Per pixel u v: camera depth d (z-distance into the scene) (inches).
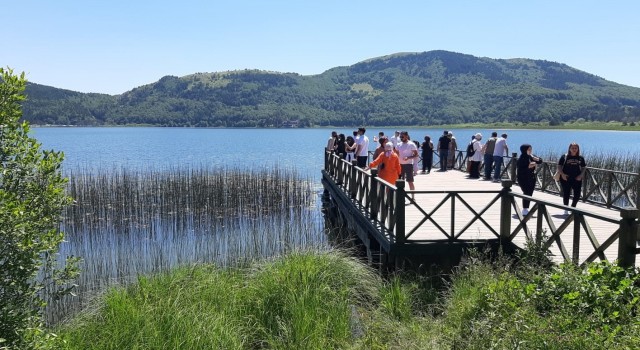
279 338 301.4
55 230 212.4
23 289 203.0
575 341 196.7
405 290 340.5
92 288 450.9
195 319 290.8
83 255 610.2
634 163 1040.2
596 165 992.9
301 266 360.8
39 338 207.9
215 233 713.6
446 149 890.7
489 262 338.6
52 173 210.8
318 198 1099.9
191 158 2406.5
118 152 2810.0
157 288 336.8
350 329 309.7
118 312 302.7
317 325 302.2
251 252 548.4
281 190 987.9
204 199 884.0
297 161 2225.6
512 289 255.8
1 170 195.5
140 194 943.7
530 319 217.9
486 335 224.1
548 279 256.5
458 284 323.0
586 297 231.0
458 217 471.5
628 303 221.1
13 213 187.2
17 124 205.3
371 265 437.7
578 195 459.2
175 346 270.7
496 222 444.5
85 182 910.4
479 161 782.5
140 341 277.0
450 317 277.9
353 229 579.5
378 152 616.1
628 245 250.2
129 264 547.2
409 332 283.0
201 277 361.1
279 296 333.1
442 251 361.7
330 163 892.0
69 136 5270.7
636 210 249.0
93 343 280.5
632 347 187.6
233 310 320.8
